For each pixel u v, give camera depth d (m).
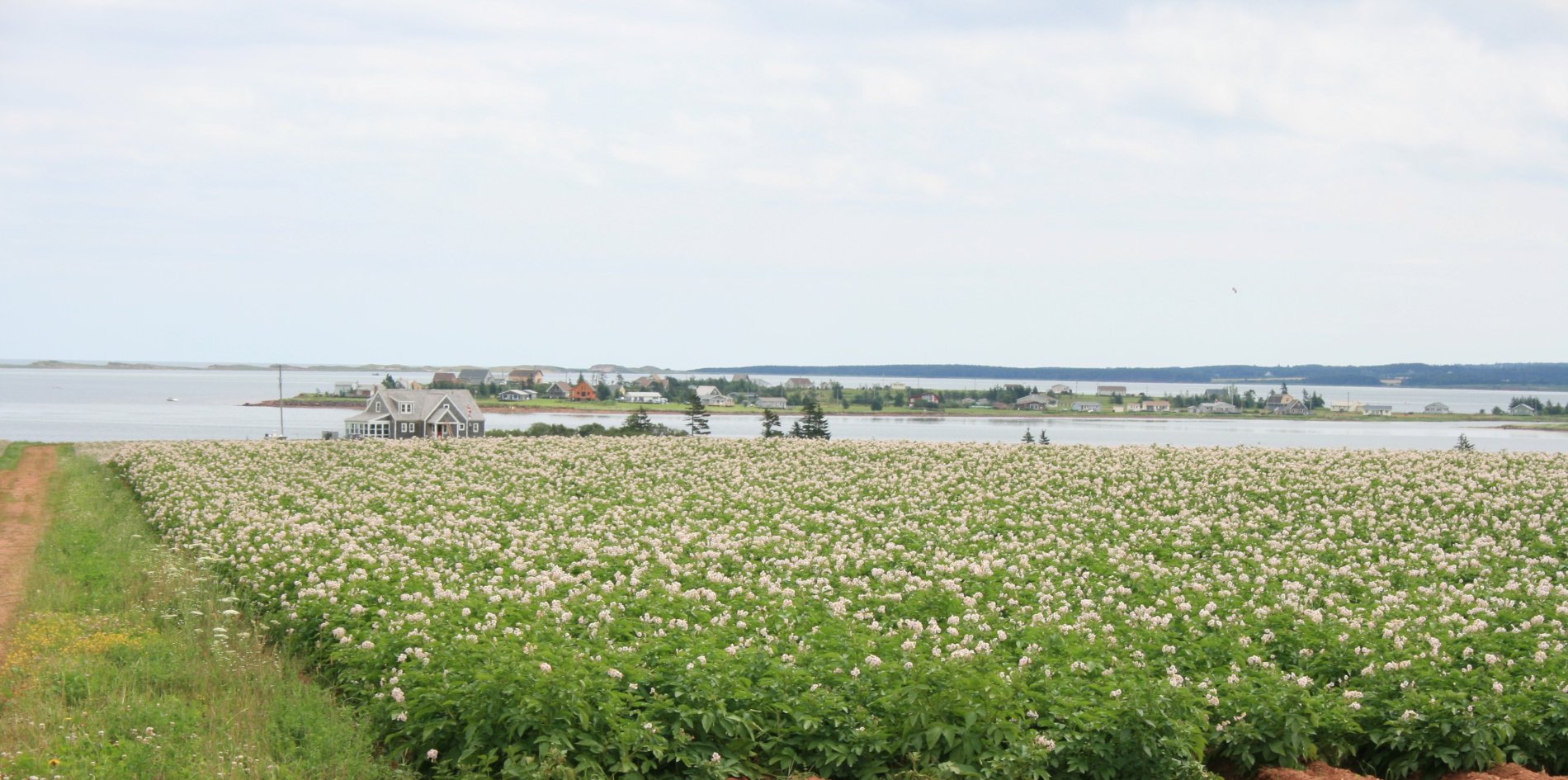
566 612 18.50
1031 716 13.95
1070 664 15.58
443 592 19.91
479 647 15.59
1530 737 13.91
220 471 43.66
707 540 27.44
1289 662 16.86
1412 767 14.00
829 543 28.08
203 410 197.25
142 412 189.25
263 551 25.34
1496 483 35.81
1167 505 34.09
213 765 13.09
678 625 17.95
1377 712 14.51
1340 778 13.72
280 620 20.17
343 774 13.27
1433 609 19.53
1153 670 16.25
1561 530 28.92
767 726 14.11
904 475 41.28
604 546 26.98
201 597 22.38
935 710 13.80
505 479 41.25
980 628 17.98
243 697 15.84
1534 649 16.88
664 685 14.64
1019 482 39.16
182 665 17.30
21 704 15.00
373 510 33.81
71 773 12.58
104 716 14.53
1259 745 14.07
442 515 32.12
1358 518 31.09
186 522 31.19
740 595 20.92
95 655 17.89
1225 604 20.25
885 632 18.48
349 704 16.00
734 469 43.78
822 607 20.16
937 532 29.00
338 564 23.05
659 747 13.26
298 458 49.31
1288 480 37.38
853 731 13.76
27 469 54.03
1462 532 29.11
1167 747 13.11
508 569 23.64
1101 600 21.33
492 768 13.45
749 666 15.23
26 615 20.56
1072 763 13.26
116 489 43.78
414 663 15.72
